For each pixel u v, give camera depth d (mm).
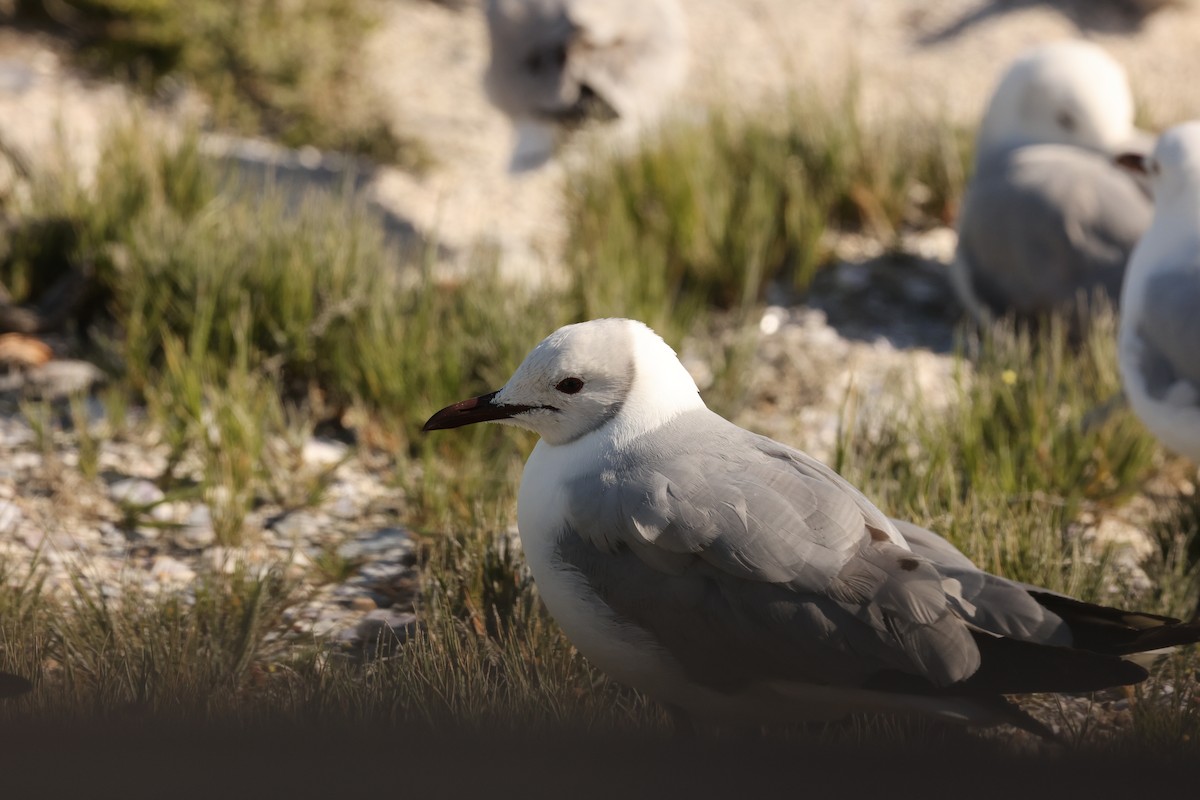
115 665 6719
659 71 15148
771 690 6117
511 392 6445
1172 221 9047
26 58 16281
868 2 21625
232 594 7586
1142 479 9812
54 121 12992
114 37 16516
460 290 11367
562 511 6289
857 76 16250
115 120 13578
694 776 5227
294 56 16953
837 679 5832
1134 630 5840
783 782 5094
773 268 13234
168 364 10195
